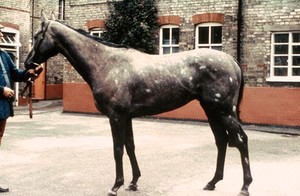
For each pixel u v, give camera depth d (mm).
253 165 9188
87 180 7746
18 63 24391
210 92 6359
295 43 16500
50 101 28078
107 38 19750
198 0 18344
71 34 6695
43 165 9062
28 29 25203
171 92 6418
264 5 16922
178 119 18516
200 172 8453
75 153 10508
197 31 18547
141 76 6418
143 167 8930
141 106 6477
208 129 15625
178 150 11070
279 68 16859
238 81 6562
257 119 16891
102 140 12688
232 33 17625
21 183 7527
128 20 19266
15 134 13773
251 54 17250
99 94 6469
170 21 18953
